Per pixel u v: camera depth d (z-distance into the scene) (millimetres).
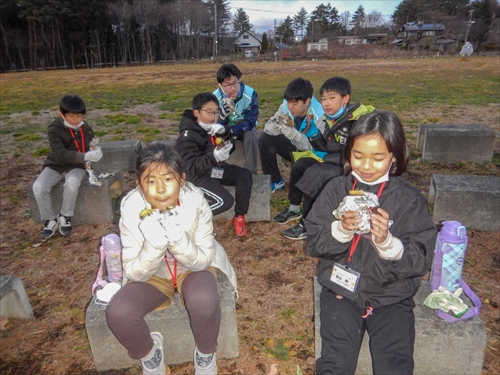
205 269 2174
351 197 1780
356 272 1921
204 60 59188
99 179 4207
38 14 53250
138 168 1965
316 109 3818
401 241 1813
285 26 100625
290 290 3002
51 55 55406
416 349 2086
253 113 4938
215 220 4160
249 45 82812
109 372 2344
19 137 8148
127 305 1920
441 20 75812
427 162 5648
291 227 3904
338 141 3283
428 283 2396
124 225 2045
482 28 69000
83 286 3150
